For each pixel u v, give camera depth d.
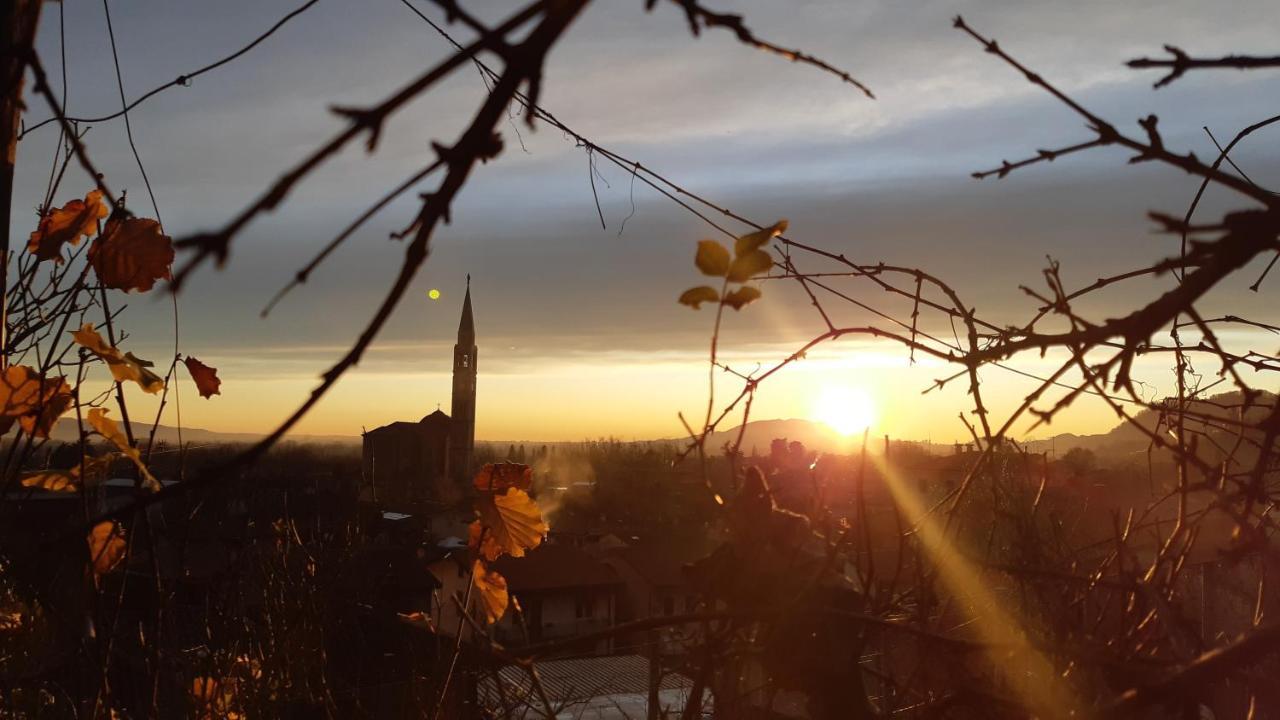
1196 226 2.47
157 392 5.51
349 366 1.91
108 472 5.47
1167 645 4.68
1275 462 4.50
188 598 7.10
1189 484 4.96
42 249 6.32
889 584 5.13
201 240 1.49
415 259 1.93
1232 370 3.78
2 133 5.49
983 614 5.32
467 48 1.76
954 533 5.57
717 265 3.33
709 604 4.44
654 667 5.08
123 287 5.49
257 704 10.00
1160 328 2.78
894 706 4.64
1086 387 3.11
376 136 1.68
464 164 1.88
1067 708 4.41
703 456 4.38
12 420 5.30
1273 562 3.92
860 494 4.80
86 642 5.48
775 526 4.31
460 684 7.21
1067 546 5.74
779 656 4.39
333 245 1.88
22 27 4.92
